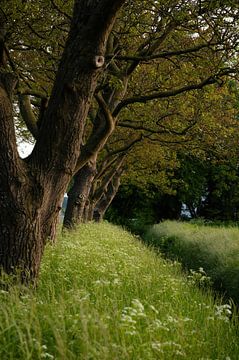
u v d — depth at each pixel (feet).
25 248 26.99
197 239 67.87
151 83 53.21
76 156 27.89
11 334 16.55
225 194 173.58
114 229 97.86
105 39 25.96
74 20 26.30
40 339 15.75
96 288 25.81
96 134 37.42
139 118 58.08
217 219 176.96
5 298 20.58
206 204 182.29
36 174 27.02
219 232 73.87
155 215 184.75
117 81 33.96
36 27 37.40
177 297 29.09
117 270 34.83
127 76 40.47
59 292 25.46
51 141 27.02
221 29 34.60
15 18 34.27
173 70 49.57
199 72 41.11
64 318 18.39
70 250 39.27
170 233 87.66
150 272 37.50
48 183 27.32
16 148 26.53
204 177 172.04
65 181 27.99
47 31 37.58
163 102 56.54
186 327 22.20
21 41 39.19
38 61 43.47
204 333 23.20
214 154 66.23
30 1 35.81
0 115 25.86
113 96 47.73
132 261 40.42
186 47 42.50
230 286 42.19
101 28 25.48
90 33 25.59
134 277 32.27
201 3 32.73
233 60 37.22
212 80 37.19
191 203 182.19
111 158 88.99
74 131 27.12
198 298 31.40
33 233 27.22
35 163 27.20
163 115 58.23
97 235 64.28
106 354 15.28
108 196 115.24
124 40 40.22
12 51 44.45
